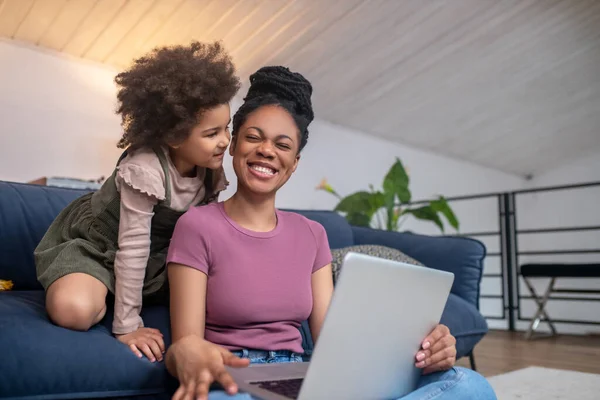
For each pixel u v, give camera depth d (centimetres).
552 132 565
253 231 103
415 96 458
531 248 656
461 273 212
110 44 343
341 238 219
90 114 355
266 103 103
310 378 71
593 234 615
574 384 209
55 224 124
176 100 103
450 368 96
